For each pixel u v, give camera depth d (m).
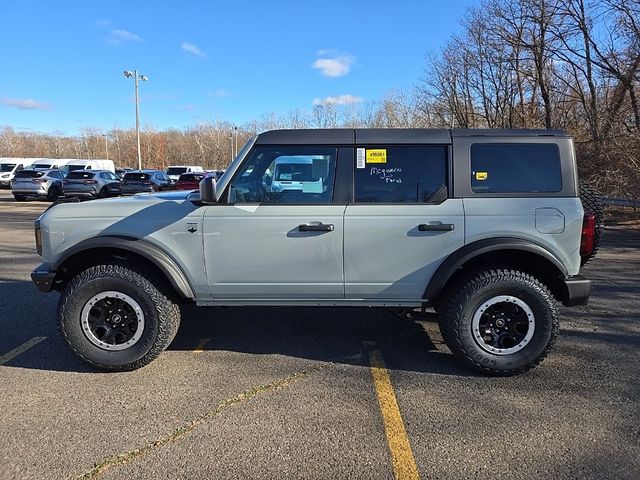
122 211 3.97
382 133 3.93
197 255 3.93
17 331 4.95
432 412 3.33
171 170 39.72
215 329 5.04
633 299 6.04
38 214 17.42
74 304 3.87
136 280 3.87
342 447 2.91
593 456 2.82
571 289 3.82
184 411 3.35
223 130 90.44
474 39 25.03
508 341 3.88
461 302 3.81
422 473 2.67
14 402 3.48
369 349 4.50
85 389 3.69
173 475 2.65
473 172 3.87
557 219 3.78
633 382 3.77
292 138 3.94
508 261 4.02
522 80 22.25
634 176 13.02
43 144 94.38
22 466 2.74
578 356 4.28
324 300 4.03
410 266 3.88
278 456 2.82
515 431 3.09
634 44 13.46
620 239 10.73
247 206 3.90
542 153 3.87
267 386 3.74
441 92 27.94
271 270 3.92
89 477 2.64
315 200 3.91
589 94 16.86
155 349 3.95
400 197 3.89
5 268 7.94
